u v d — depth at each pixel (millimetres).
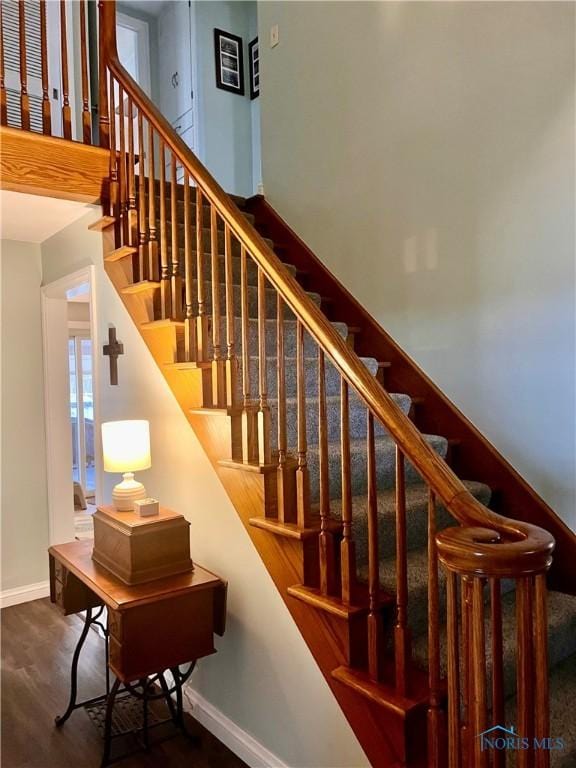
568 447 2256
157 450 2740
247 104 5738
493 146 2490
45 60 2725
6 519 3902
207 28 5445
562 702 1793
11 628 3531
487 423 2549
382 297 3062
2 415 3900
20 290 3977
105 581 2215
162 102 5863
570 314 2230
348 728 1821
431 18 2750
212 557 2430
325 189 3395
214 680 2471
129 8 5727
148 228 2553
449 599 1251
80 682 2898
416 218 2861
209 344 2461
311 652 1861
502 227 2465
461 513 1287
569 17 2201
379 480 2379
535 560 1093
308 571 1869
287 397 2572
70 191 2764
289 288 1805
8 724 2533
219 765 2258
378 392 1548
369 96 3092
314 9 3420
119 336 2986
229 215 2027
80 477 6953
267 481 1981
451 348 2701
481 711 1144
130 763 2266
